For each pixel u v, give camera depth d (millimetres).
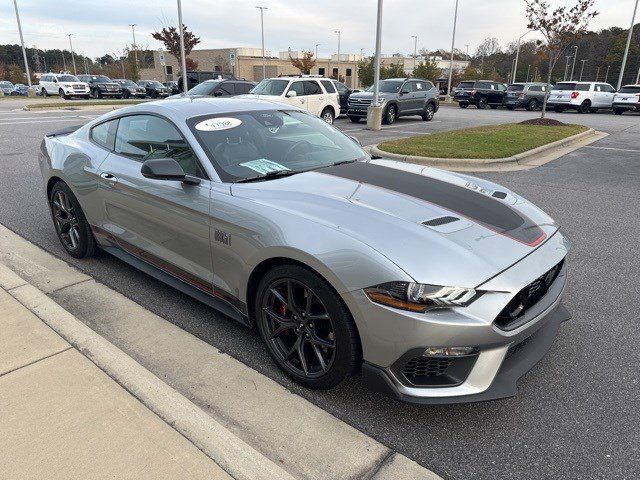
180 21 25516
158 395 2555
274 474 2090
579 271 4398
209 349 3100
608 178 8492
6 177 7938
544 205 6672
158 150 3479
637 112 28453
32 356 2875
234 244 2816
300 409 2559
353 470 2176
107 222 3922
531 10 16359
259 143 3459
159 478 2045
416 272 2205
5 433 2271
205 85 16906
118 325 3367
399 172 3363
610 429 2451
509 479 2150
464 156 9750
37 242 4898
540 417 2537
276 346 2811
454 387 2281
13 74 78812
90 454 2160
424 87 20141
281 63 73875
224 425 2430
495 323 2252
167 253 3404
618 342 3238
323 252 2375
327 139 3895
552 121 16797
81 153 4078
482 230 2586
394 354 2250
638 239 5285
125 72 69938
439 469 2199
